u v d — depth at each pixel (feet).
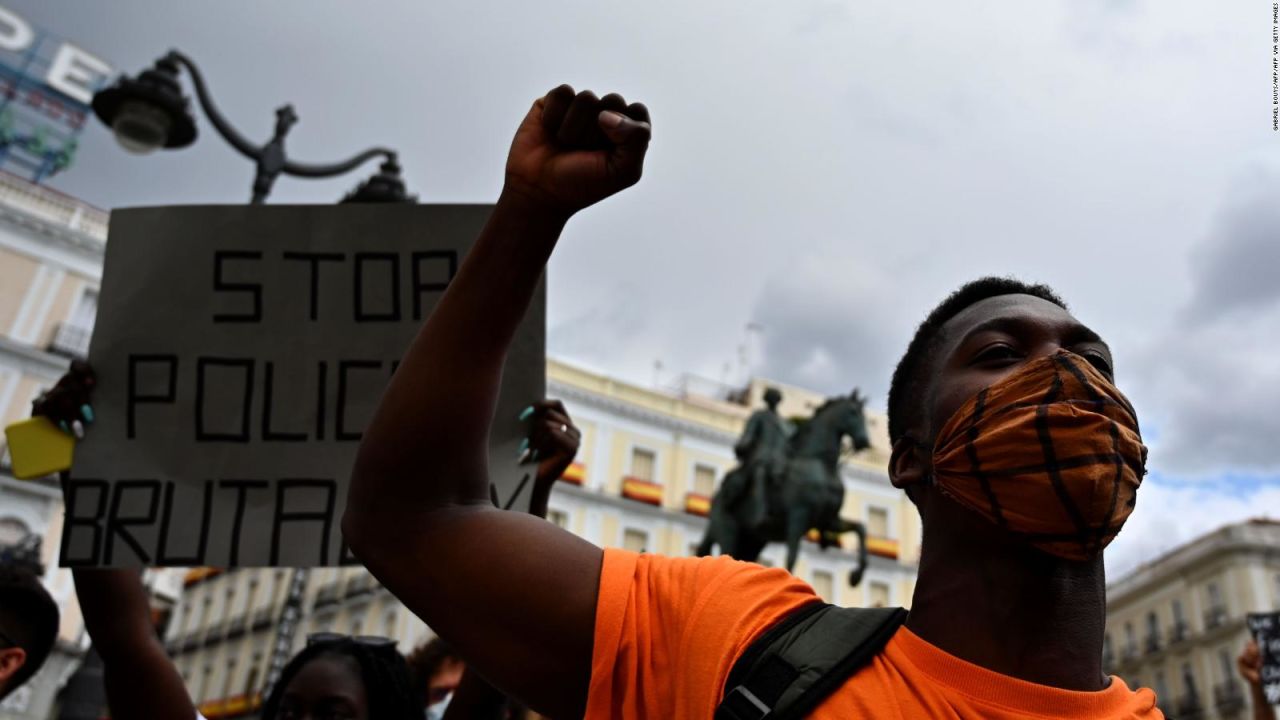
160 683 6.93
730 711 3.40
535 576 3.76
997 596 3.62
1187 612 120.16
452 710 6.34
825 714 3.36
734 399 126.31
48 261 91.09
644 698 3.66
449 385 3.65
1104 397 3.38
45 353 88.22
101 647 6.91
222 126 27.48
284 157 28.32
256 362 6.95
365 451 3.76
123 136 25.90
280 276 7.04
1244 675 12.17
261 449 6.84
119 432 6.93
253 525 6.72
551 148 3.63
